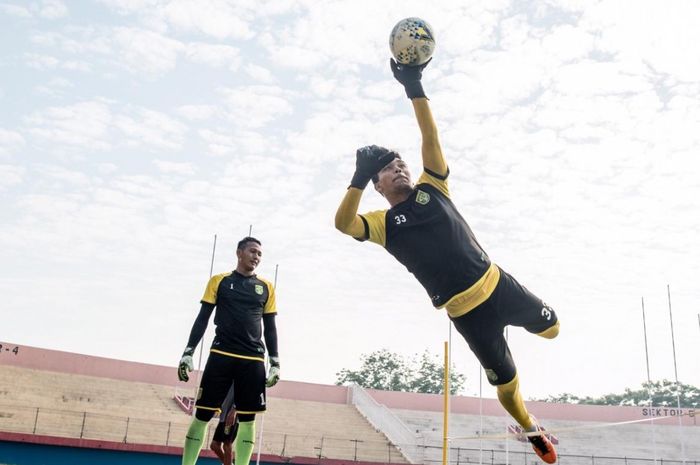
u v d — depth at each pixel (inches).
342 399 1699.1
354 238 169.0
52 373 1337.4
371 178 171.9
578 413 1788.9
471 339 167.8
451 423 1717.5
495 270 168.4
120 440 1091.3
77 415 1151.0
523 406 188.9
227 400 325.4
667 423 1763.0
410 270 171.5
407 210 165.5
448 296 162.9
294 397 1658.5
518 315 170.7
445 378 421.1
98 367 1411.2
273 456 1133.1
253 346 294.4
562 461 1649.9
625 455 1689.2
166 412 1320.1
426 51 164.1
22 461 914.1
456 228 163.8
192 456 286.5
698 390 3080.7
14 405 1111.6
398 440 1450.5
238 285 297.9
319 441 1375.5
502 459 1592.0
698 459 1680.6
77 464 949.8
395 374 3011.8
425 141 170.7
